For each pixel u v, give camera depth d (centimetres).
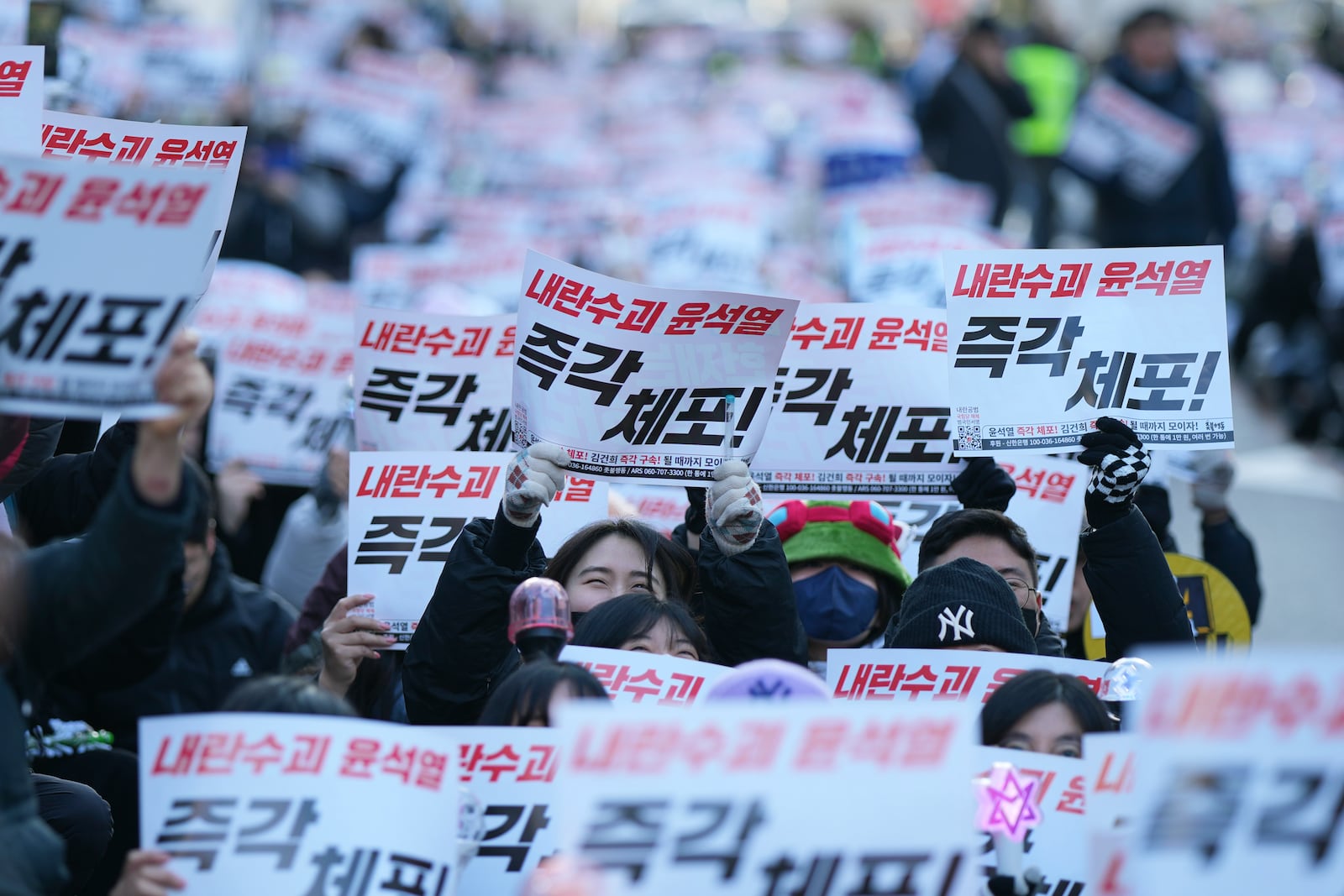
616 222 4381
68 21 4091
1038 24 5525
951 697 1418
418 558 1648
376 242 5169
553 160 6200
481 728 1187
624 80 8406
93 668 1412
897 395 1750
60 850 1053
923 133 5206
